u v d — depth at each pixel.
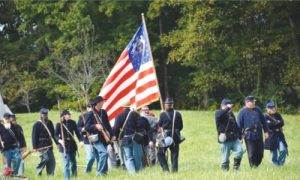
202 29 76.62
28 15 95.31
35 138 30.66
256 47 78.62
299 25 80.38
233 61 80.62
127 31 90.69
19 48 99.56
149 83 33.97
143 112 33.62
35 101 95.44
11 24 105.25
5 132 30.59
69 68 86.94
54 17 92.56
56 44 90.81
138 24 91.44
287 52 80.19
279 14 80.44
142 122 29.34
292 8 80.31
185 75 95.81
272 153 31.20
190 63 81.62
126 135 29.17
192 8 77.00
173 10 93.50
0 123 30.88
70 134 30.56
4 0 102.69
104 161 29.11
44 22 95.94
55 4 92.19
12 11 103.25
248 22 81.81
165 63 94.00
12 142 30.70
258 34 79.75
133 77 34.94
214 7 78.19
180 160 39.34
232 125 28.52
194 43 76.00
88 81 82.62
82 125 31.09
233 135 28.48
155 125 33.25
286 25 82.31
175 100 95.88
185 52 78.25
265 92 80.75
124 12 92.12
